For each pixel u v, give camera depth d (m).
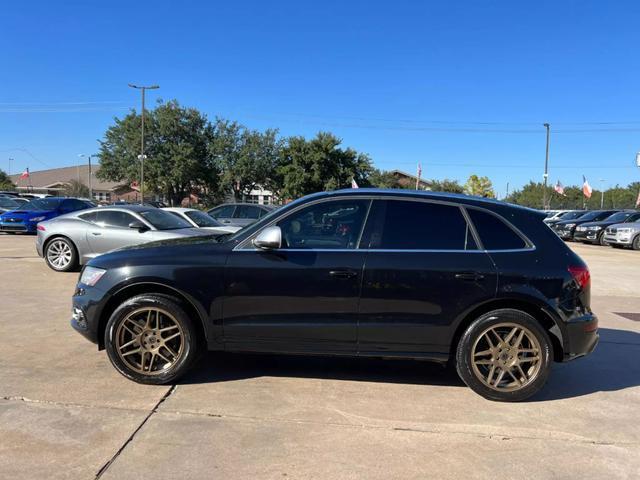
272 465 3.20
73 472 3.05
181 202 59.22
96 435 3.51
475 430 3.77
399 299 4.25
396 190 4.61
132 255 4.51
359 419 3.89
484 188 62.00
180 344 4.43
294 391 4.39
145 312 4.43
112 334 4.40
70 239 10.02
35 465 3.12
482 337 4.29
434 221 4.43
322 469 3.17
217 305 4.35
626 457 3.44
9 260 11.70
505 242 4.36
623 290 10.02
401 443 3.54
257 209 16.33
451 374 4.95
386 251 4.32
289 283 4.30
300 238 4.43
